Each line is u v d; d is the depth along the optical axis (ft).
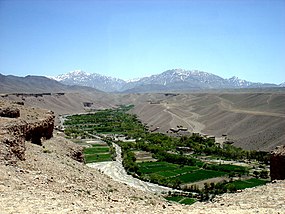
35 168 118.01
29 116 195.42
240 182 360.48
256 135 571.69
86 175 135.95
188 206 100.68
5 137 120.78
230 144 573.74
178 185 345.72
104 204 88.38
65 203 80.38
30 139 170.40
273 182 125.49
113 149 520.01
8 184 89.86
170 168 426.92
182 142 585.63
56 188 100.78
